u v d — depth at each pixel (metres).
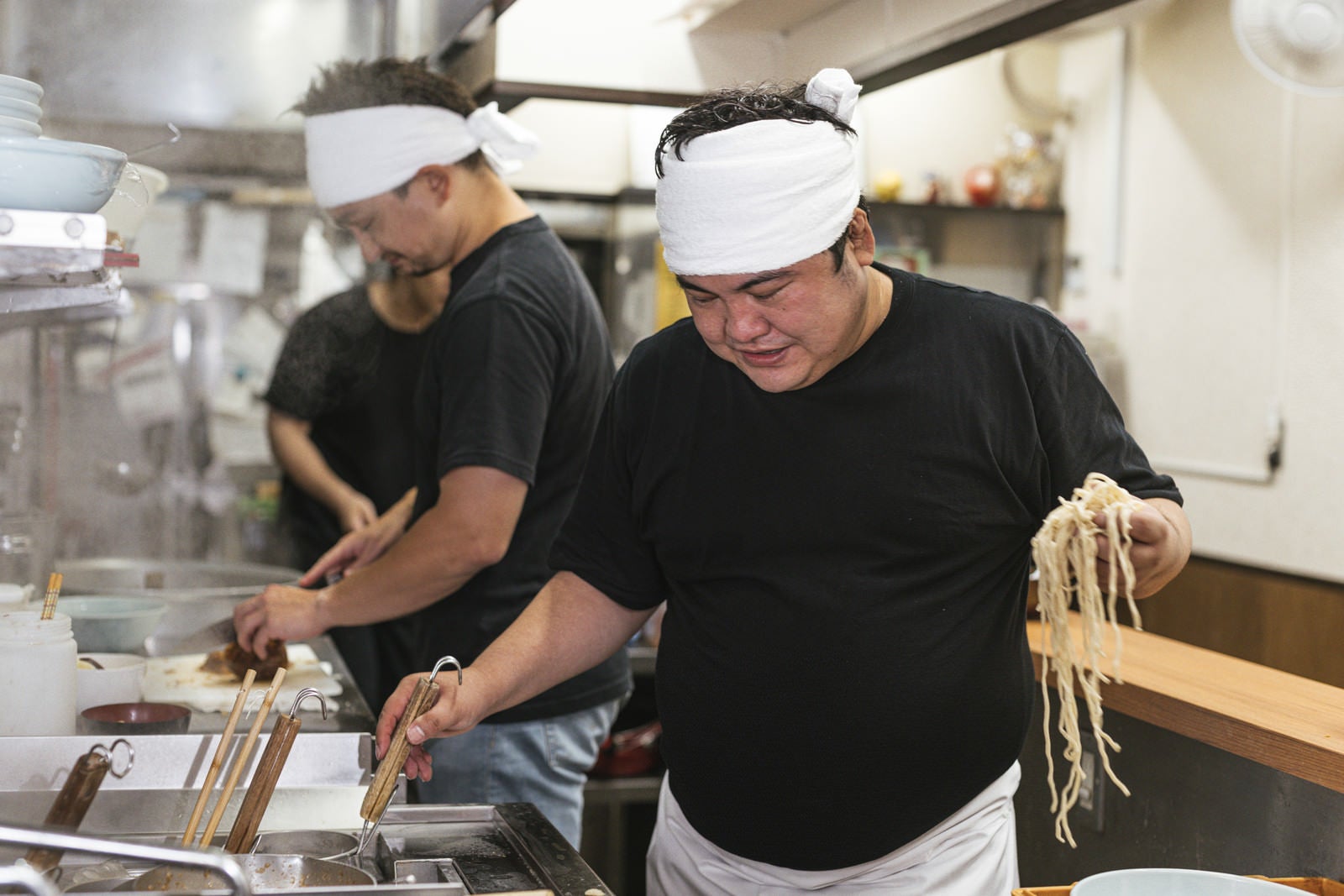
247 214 3.72
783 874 1.45
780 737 1.40
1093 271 4.02
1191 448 3.65
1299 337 3.27
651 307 3.54
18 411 3.06
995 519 1.39
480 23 2.26
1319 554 3.22
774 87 1.32
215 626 2.18
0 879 0.84
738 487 1.43
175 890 1.18
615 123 3.77
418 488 2.10
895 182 3.91
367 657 2.96
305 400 3.30
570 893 1.22
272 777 1.30
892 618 1.37
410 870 1.29
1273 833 1.65
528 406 1.89
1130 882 1.25
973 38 1.93
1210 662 2.00
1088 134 4.03
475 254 2.03
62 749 1.46
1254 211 3.41
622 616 1.62
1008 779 1.51
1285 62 2.44
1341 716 1.69
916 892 1.40
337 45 2.81
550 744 2.00
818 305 1.23
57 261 1.30
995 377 1.37
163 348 3.71
